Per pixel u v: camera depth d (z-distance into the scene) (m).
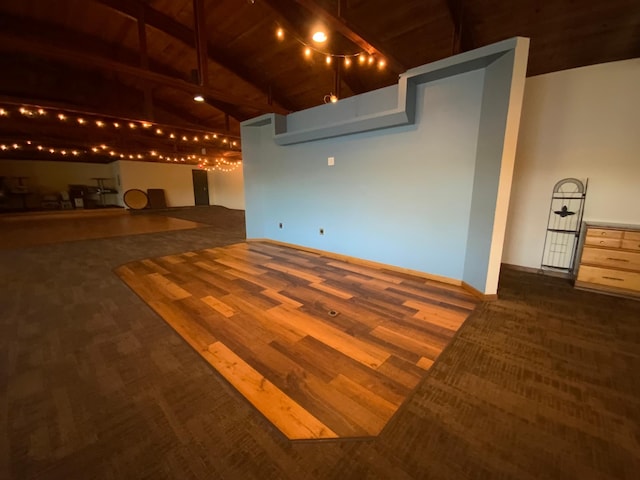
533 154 3.49
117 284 3.20
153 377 1.66
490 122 2.62
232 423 1.34
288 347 1.97
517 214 3.69
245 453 1.19
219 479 1.08
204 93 3.91
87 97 6.75
